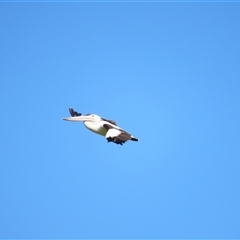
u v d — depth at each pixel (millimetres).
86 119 52188
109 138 50469
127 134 50781
